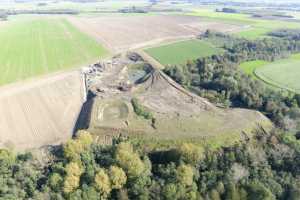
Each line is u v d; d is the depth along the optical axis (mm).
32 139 93188
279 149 77250
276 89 124562
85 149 74000
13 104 113750
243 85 120188
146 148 82875
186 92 121812
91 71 152125
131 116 99875
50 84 133875
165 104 110438
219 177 68438
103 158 72375
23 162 71438
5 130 97375
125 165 67125
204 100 115562
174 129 91812
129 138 88375
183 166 66562
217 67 139875
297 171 72562
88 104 112688
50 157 75312
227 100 115250
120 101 110250
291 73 144375
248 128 93250
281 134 85812
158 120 97125
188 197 63312
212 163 71938
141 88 128250
